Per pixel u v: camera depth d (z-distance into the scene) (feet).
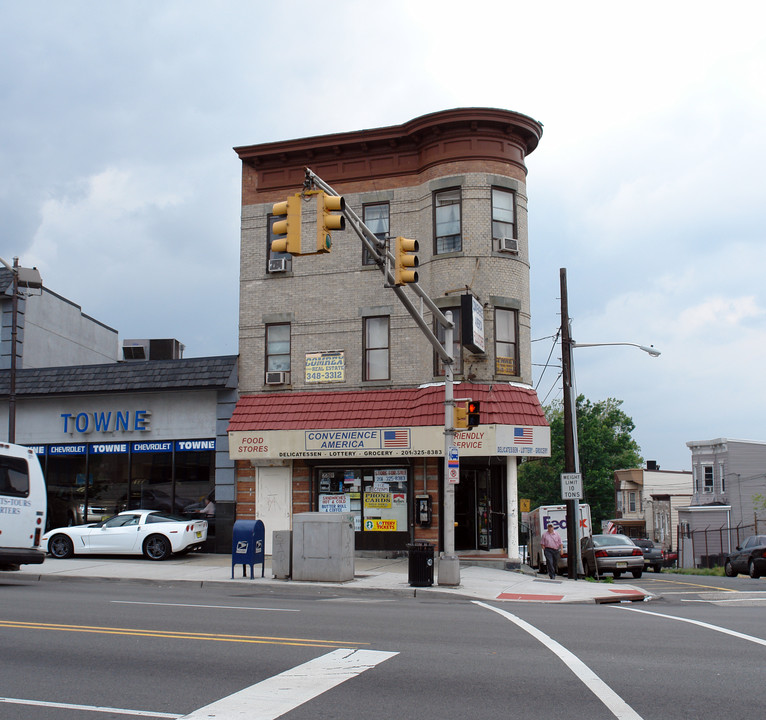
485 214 79.15
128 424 87.35
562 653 29.71
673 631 36.09
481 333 71.15
